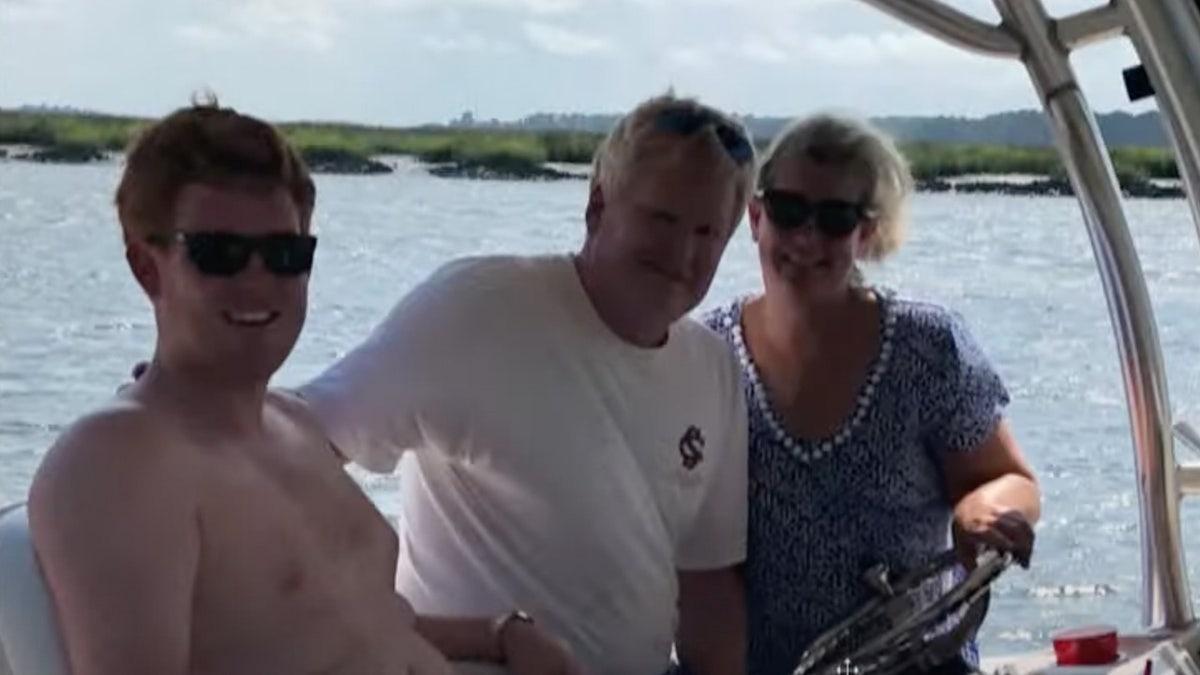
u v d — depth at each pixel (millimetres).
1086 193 2799
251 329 1845
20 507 1908
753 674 2783
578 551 2430
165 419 1793
